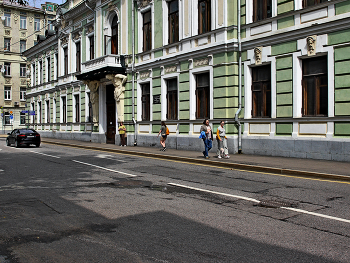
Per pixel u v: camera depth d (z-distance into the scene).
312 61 13.72
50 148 22.95
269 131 15.00
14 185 8.98
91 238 4.93
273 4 14.80
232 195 7.68
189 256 4.27
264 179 9.95
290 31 14.05
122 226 5.47
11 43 54.38
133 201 7.13
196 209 6.49
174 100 20.02
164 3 20.25
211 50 16.94
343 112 12.51
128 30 23.47
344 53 12.50
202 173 11.16
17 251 4.46
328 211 6.32
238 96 16.19
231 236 5.00
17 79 54.97
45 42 38.19
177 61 19.22
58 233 5.15
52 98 37.06
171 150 18.75
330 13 12.88
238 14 16.02
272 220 5.78
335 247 4.56
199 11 18.12
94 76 24.73
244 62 15.95
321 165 11.77
